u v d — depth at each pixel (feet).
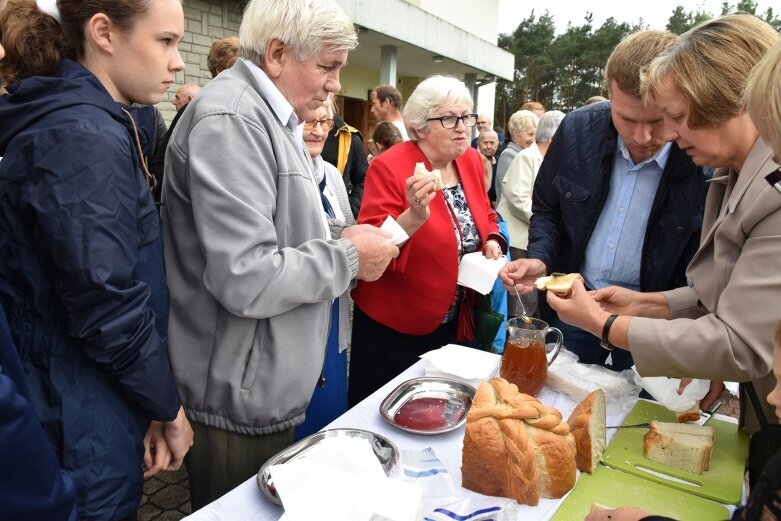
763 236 3.36
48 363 3.37
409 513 2.82
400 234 5.27
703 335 3.51
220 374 4.22
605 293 4.95
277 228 4.27
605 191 6.35
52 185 3.09
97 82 3.51
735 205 3.62
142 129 4.57
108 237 3.22
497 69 44.29
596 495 3.34
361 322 7.32
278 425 4.35
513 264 6.23
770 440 3.51
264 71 4.32
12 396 2.18
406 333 7.04
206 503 4.65
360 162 12.57
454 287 6.88
